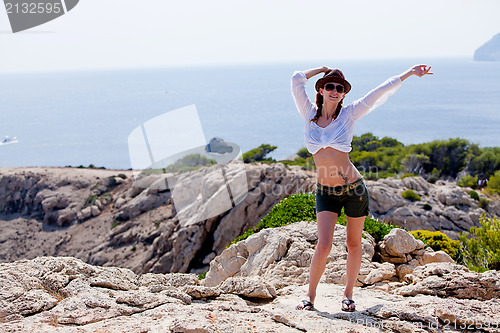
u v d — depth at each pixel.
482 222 10.84
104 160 115.38
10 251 51.38
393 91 4.59
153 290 4.94
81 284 4.75
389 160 52.97
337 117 4.58
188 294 4.72
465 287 4.66
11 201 58.91
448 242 13.59
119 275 5.48
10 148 131.50
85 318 3.87
